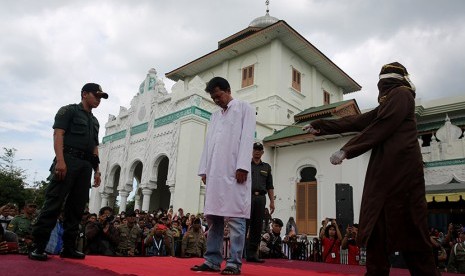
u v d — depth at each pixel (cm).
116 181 2242
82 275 260
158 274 293
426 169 1766
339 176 1683
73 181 416
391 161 231
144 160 1861
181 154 1625
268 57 2180
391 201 225
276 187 1902
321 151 1781
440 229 1675
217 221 370
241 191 359
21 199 2728
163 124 1816
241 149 362
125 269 324
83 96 452
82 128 432
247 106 384
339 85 2756
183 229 1303
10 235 514
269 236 874
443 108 2106
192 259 511
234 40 2412
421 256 222
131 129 2070
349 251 918
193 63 2456
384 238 224
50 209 391
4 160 2923
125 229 980
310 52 2286
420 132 2119
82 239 833
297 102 2234
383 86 269
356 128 278
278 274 360
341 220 1270
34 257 376
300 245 1138
